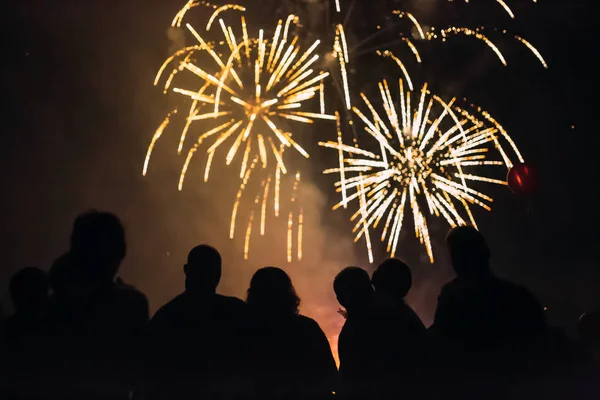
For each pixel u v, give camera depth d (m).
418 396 5.52
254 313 5.81
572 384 5.20
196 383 5.47
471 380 5.16
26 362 4.75
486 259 5.34
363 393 5.64
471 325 5.18
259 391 5.60
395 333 5.66
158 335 5.55
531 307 5.23
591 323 6.04
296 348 5.73
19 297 5.14
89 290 4.77
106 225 4.80
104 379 4.69
